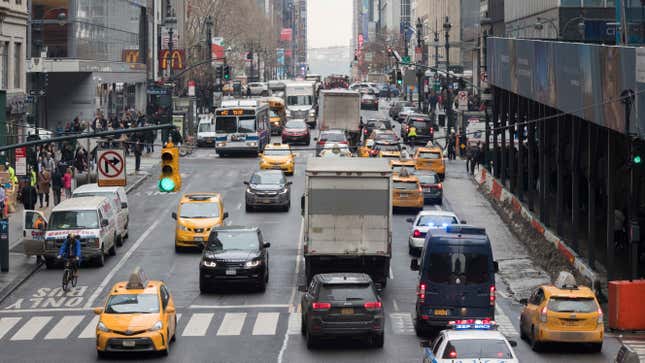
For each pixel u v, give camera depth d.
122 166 51.38
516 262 62.25
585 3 129.38
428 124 133.12
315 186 51.75
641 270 55.28
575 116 58.53
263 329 45.09
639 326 45.19
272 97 163.25
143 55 172.12
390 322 46.50
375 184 51.81
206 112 173.62
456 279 42.56
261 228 72.75
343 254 51.88
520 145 79.50
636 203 46.62
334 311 39.97
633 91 43.66
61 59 129.62
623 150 65.88
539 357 39.72
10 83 94.88
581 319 39.78
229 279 52.38
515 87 75.81
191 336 43.81
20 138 95.06
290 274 58.03
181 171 105.06
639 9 71.75
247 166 109.62
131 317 39.53
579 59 53.53
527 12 148.88
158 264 61.25
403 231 72.44
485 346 30.98
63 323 47.19
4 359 40.06
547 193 68.62
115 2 150.25
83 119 135.25
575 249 58.53
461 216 79.12
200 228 64.56
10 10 93.38
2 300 52.44
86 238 60.09
